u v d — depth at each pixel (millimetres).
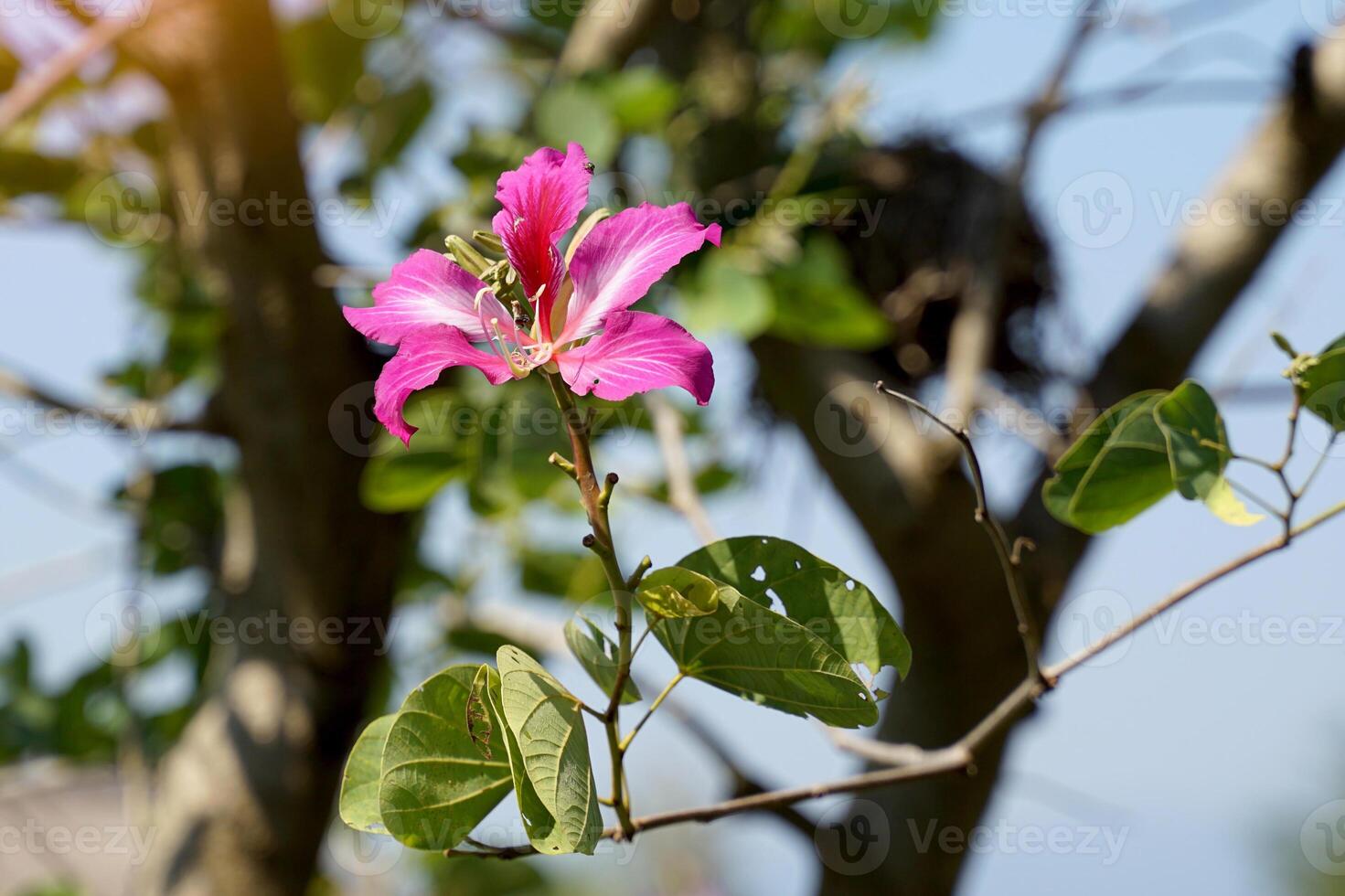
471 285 1551
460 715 1541
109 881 3170
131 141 2461
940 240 2906
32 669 2924
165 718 2801
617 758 1555
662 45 2930
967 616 2393
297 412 2225
